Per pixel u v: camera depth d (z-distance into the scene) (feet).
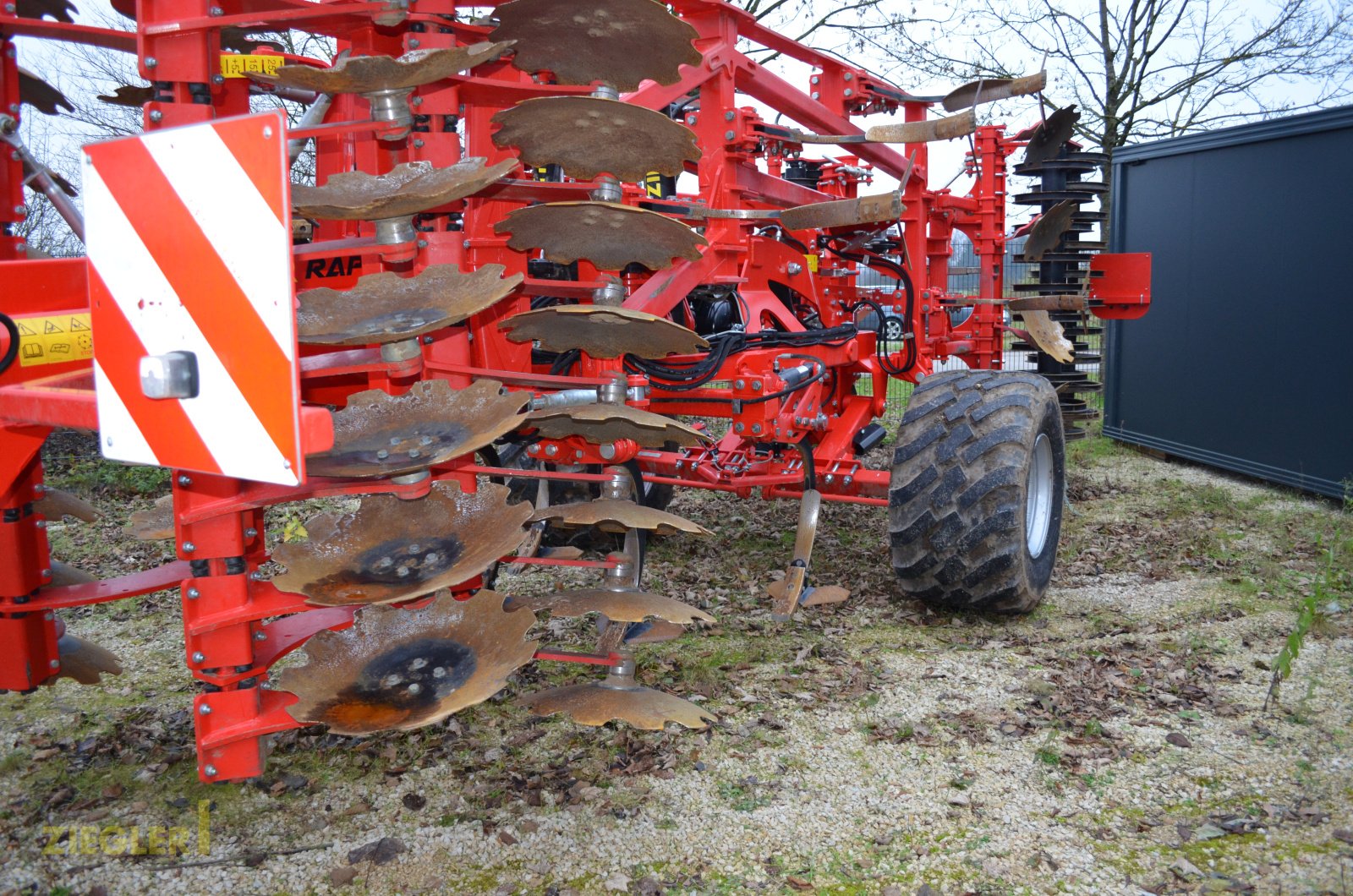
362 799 10.54
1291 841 9.76
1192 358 27.91
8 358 8.54
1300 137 24.08
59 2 11.81
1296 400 24.41
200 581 8.64
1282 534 20.86
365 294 9.72
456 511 9.92
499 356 11.94
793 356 16.16
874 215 13.93
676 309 16.29
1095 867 9.38
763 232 17.20
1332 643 14.83
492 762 11.32
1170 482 26.12
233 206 6.67
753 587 17.79
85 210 7.56
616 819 10.17
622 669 10.23
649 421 9.62
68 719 12.32
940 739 11.91
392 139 9.99
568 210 9.69
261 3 9.73
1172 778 10.99
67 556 19.39
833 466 18.07
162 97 9.12
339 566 9.21
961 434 14.92
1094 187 23.02
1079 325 25.45
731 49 14.84
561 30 10.15
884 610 16.51
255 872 9.25
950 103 19.56
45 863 9.32
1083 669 13.92
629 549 11.09
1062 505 17.15
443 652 9.25
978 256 23.38
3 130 9.81
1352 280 22.81
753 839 9.84
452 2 10.20
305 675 8.79
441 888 9.05
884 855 9.59
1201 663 14.11
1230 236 26.37
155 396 6.95
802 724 12.32
